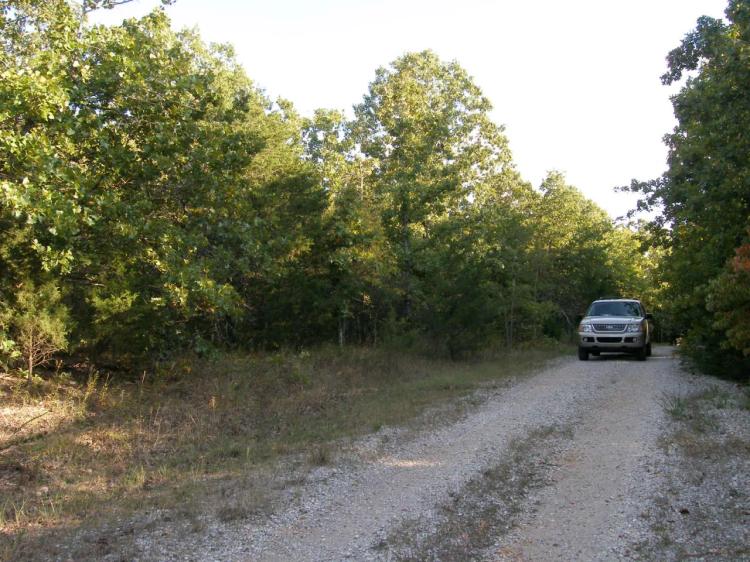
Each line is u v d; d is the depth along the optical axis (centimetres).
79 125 912
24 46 1021
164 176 1090
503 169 3200
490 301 2031
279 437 970
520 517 597
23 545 533
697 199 1261
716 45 1176
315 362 1600
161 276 1114
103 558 506
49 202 780
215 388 1285
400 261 2048
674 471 710
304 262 1773
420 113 2645
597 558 497
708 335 1452
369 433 962
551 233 3284
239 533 561
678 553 500
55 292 1191
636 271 4200
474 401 1214
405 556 507
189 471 784
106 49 945
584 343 2047
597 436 899
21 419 1026
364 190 2475
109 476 775
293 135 2670
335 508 626
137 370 1424
